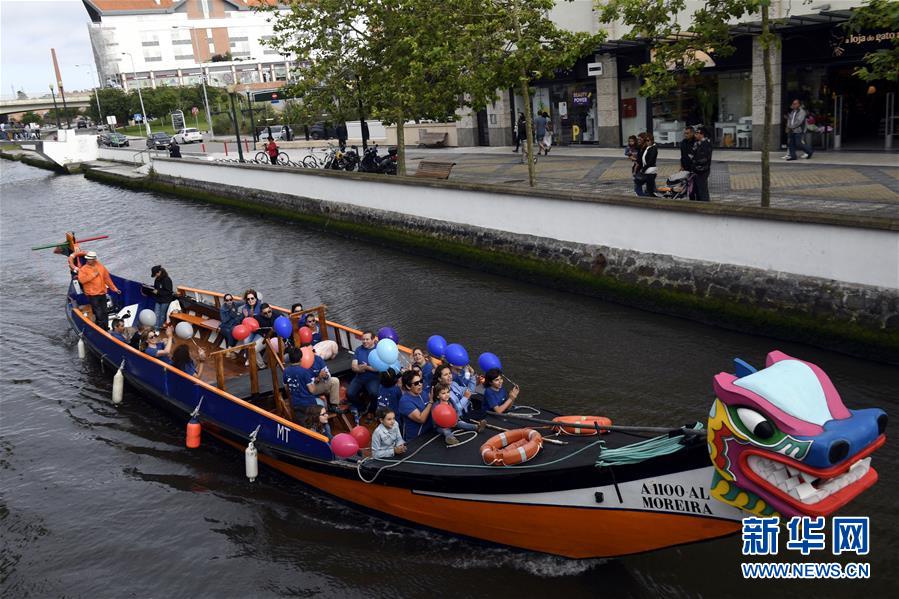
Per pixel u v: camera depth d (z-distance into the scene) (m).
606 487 7.39
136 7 147.62
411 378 9.07
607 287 16.34
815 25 22.98
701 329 14.38
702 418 10.82
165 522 9.52
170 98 99.50
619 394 11.72
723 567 8.04
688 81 28.28
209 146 56.47
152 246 25.42
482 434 8.98
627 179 22.11
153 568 8.62
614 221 16.25
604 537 7.68
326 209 26.23
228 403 10.77
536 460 7.89
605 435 8.05
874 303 12.33
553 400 11.62
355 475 9.04
